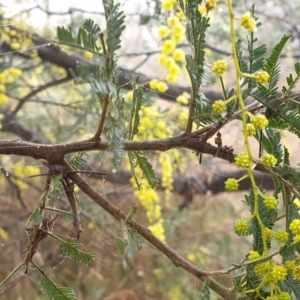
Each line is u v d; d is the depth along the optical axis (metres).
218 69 0.19
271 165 0.20
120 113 0.19
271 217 0.23
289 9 0.79
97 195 0.25
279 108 0.22
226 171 0.88
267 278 0.21
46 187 0.24
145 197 0.57
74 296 0.24
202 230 1.03
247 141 0.20
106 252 0.92
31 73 0.71
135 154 0.25
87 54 0.60
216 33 0.71
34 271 0.84
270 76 0.21
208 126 0.22
